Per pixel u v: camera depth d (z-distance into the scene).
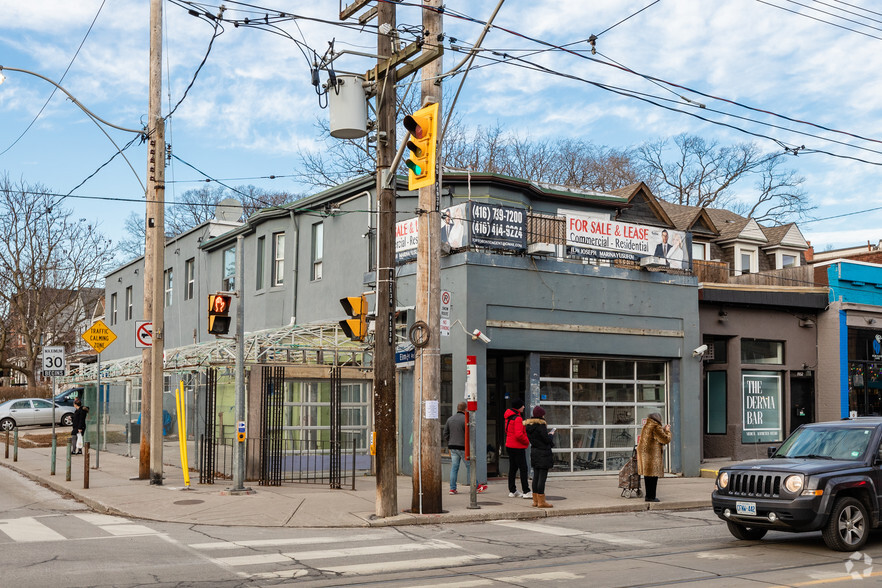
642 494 16.69
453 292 18.19
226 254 30.97
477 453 17.58
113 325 42.66
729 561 10.12
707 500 16.03
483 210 18.23
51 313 55.09
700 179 50.56
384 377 13.46
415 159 12.04
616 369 20.36
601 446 19.92
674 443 20.78
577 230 19.66
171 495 15.61
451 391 18.58
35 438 31.45
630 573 9.36
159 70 18.23
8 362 56.25
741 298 22.59
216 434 19.52
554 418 19.30
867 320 24.77
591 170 50.53
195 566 9.59
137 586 8.54
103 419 28.39
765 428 23.28
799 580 8.96
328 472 19.03
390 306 13.51
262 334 20.45
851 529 10.82
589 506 14.91
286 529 12.62
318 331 21.08
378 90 13.75
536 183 24.47
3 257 47.56
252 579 8.93
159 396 17.20
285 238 27.20
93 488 16.62
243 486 16.06
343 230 23.97
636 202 28.17
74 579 8.80
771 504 10.66
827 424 12.28
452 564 9.90
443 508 14.41
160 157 17.88
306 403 19.02
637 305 20.41
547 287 19.02
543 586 8.65
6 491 17.08
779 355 23.97
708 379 23.48
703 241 32.44
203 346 21.58
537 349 18.75
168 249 36.25
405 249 20.16
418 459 13.96
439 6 13.47
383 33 13.53
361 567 9.65
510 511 14.09
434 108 11.97
